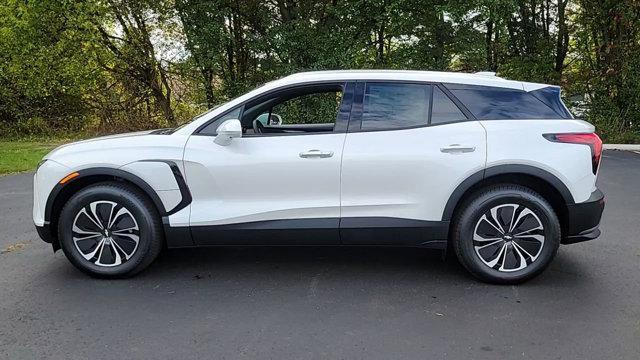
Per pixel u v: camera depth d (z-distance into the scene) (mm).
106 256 4344
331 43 17344
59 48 17438
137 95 19406
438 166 4105
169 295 4055
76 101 19375
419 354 3139
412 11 17375
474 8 16250
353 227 4191
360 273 4512
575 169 4109
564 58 19375
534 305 3822
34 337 3377
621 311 3705
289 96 4473
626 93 16891
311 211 4195
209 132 4320
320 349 3207
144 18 17734
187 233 4250
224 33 17141
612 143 16047
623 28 16703
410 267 4645
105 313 3732
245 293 4090
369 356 3121
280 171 4176
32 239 5559
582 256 4879
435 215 4160
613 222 6078
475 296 3998
